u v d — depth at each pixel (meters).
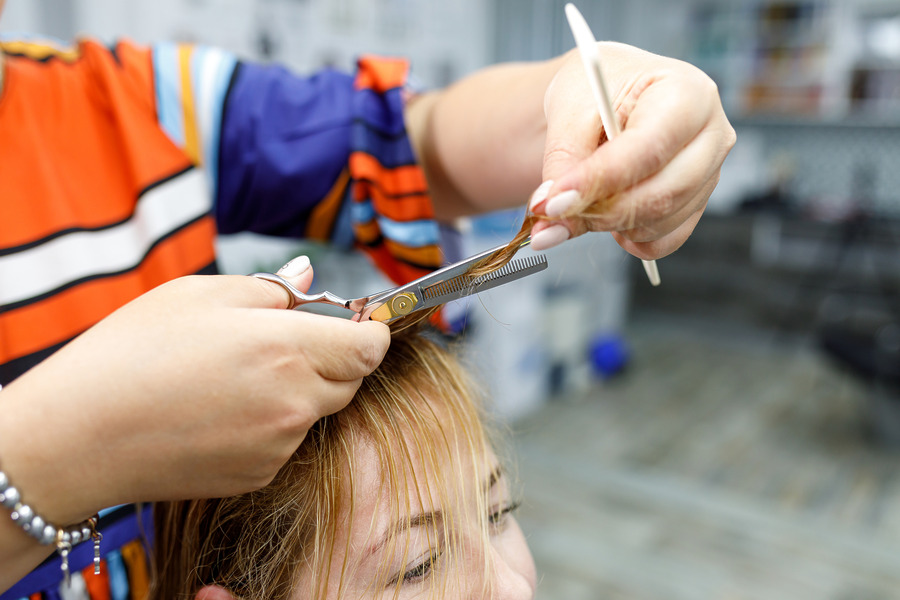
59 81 0.61
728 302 5.03
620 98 0.36
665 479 2.79
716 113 0.34
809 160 5.26
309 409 0.33
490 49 2.91
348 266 2.07
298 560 0.54
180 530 0.60
